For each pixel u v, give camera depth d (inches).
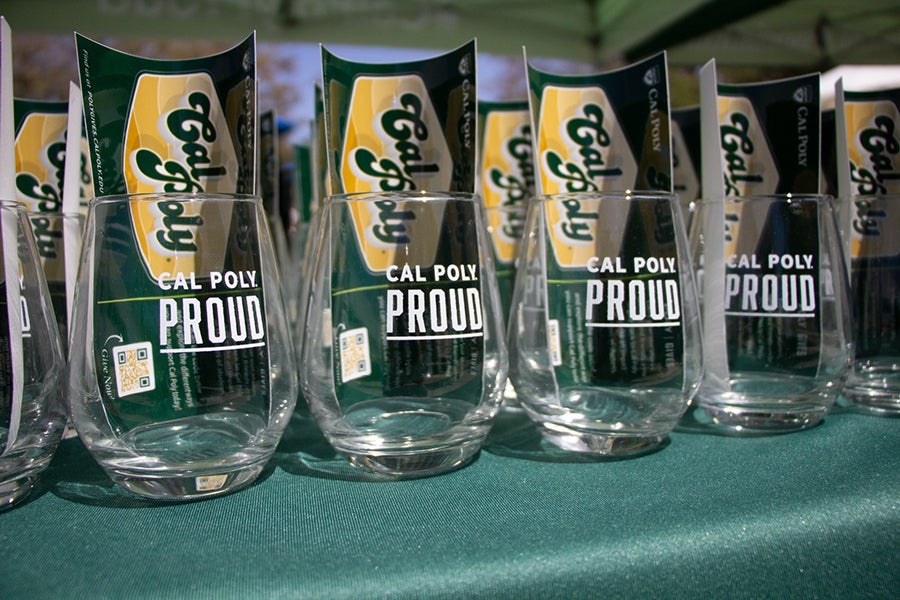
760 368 21.0
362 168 19.5
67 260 19.7
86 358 16.3
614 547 13.0
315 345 18.3
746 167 23.0
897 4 52.2
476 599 12.2
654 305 18.8
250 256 16.9
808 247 20.8
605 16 57.9
